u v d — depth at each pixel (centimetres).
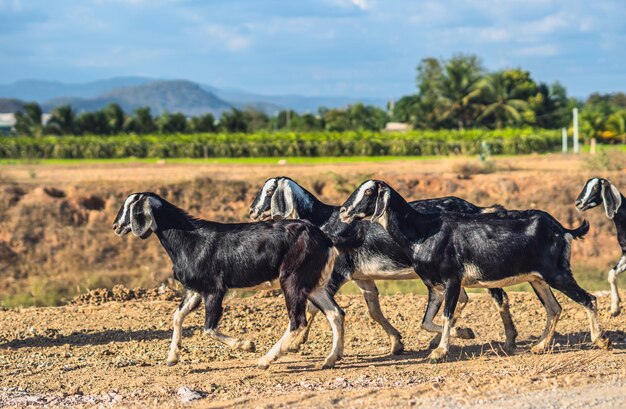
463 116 8638
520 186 3428
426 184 3450
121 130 8025
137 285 2533
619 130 7388
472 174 3741
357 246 1041
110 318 1512
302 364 1089
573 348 1162
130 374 1047
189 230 1051
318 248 1027
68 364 1139
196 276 1048
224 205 3269
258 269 1034
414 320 1427
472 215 1085
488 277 1064
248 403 841
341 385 923
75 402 892
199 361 1142
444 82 8681
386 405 795
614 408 752
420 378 948
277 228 1035
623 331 1287
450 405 782
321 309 1075
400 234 1077
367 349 1211
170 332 1373
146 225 1053
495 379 895
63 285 2588
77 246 2917
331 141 5819
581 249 3020
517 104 8419
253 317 1481
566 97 9375
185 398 880
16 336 1367
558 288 1069
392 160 5081
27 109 8150
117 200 3222
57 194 3256
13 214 3014
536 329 1329
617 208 1363
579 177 3484
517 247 1052
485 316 1444
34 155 5684
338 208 1170
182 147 5809
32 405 882
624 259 1398
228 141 5859
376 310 1166
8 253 2858
